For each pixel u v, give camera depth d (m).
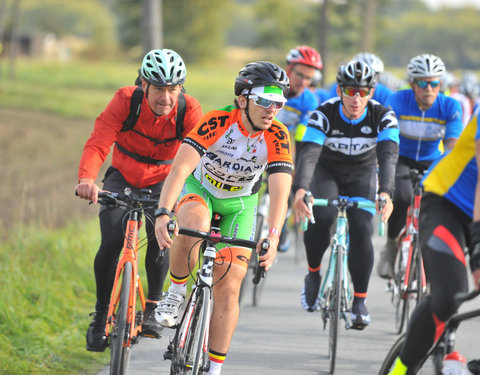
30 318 17.75
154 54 13.08
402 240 18.14
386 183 15.09
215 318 12.03
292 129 23.33
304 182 15.53
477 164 9.41
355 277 15.91
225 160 12.49
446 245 10.14
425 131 18.81
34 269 21.23
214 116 12.25
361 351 16.62
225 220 13.16
